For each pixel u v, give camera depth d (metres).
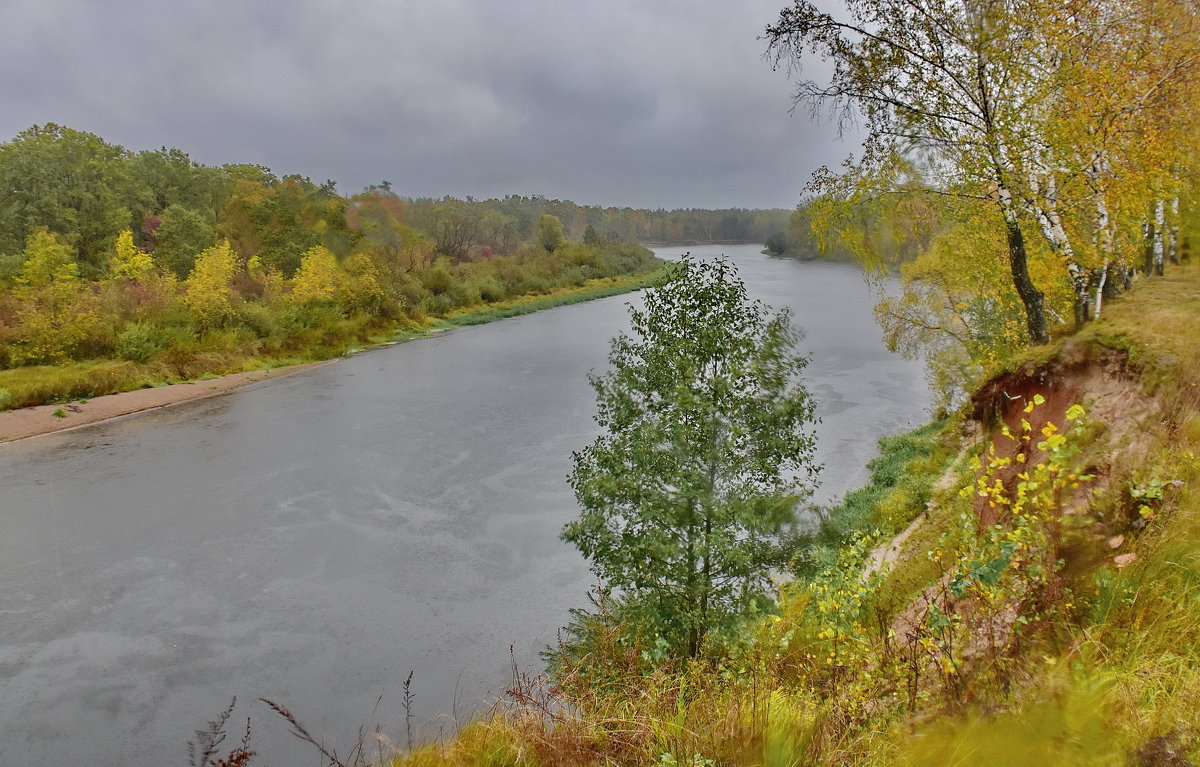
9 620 12.32
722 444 9.02
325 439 22.08
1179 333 6.53
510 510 16.75
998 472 6.88
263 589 13.41
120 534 15.58
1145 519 4.00
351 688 10.66
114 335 28.98
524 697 4.71
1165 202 10.34
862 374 29.19
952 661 3.34
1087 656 3.06
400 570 14.07
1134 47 9.27
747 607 8.48
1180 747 2.37
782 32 9.65
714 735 3.55
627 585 9.14
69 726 9.84
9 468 19.53
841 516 13.91
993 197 9.96
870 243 10.66
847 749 3.12
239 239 47.22
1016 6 9.23
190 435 22.53
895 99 9.77
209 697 10.45
